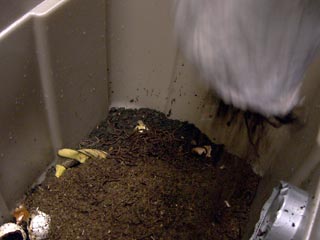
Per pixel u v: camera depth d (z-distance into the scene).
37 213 0.62
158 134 0.76
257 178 0.67
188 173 0.69
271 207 0.41
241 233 0.61
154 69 0.75
